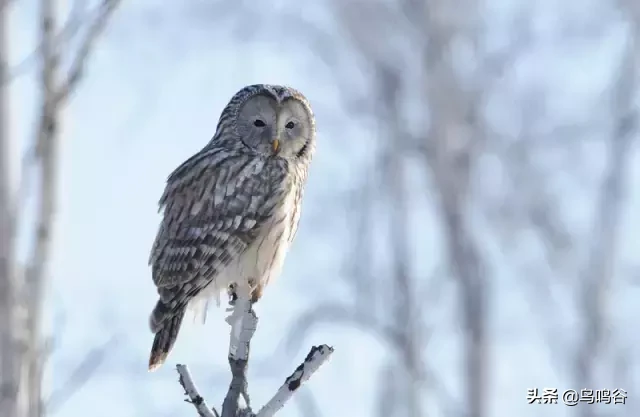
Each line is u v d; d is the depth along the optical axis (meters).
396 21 20.53
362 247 18.53
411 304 18.56
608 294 19.42
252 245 10.59
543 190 19.67
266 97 10.95
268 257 10.70
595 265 19.56
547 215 19.52
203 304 10.53
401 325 18.42
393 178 19.48
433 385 18.25
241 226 10.55
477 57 20.41
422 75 20.38
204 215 10.52
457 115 19.86
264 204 10.64
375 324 18.20
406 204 19.50
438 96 19.89
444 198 19.50
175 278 10.36
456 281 19.30
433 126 19.80
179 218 10.57
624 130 20.02
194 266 10.38
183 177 10.78
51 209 9.65
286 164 10.86
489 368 19.02
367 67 20.33
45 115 9.68
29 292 9.48
